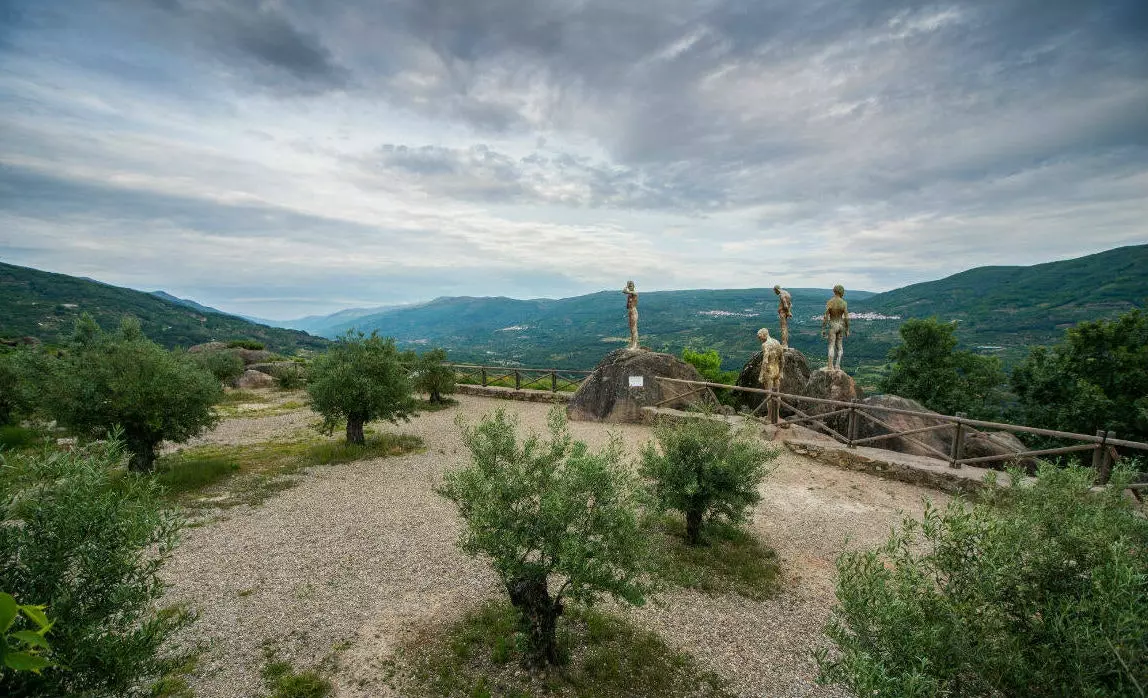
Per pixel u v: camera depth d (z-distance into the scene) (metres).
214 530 8.24
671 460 7.78
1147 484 8.21
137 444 10.07
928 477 10.30
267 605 6.21
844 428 14.24
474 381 24.59
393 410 13.53
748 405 18.06
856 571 3.49
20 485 3.19
